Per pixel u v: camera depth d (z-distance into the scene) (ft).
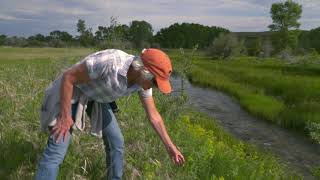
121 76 13.21
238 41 272.92
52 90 14.02
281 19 283.38
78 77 13.23
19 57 146.61
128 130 22.04
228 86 97.55
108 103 15.21
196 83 108.68
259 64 191.72
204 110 67.97
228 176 20.97
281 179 29.25
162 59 13.08
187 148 21.74
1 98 25.13
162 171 18.61
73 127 14.11
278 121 57.93
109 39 47.42
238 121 59.52
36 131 20.15
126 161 18.67
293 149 45.03
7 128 19.98
